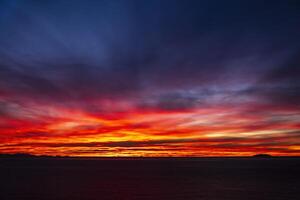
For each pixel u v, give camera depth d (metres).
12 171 111.69
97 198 46.06
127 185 63.28
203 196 47.78
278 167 150.38
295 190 54.66
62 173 101.62
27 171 111.88
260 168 139.38
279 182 68.00
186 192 52.38
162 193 51.22
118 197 47.09
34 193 50.81
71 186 61.22
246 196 47.91
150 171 117.19
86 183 67.38
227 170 121.38
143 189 56.50
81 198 46.12
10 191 53.16
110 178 81.06
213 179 77.25
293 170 118.69
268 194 49.62
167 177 84.69
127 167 158.75
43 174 95.88
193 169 134.00
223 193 50.84
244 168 140.25
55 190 54.69
